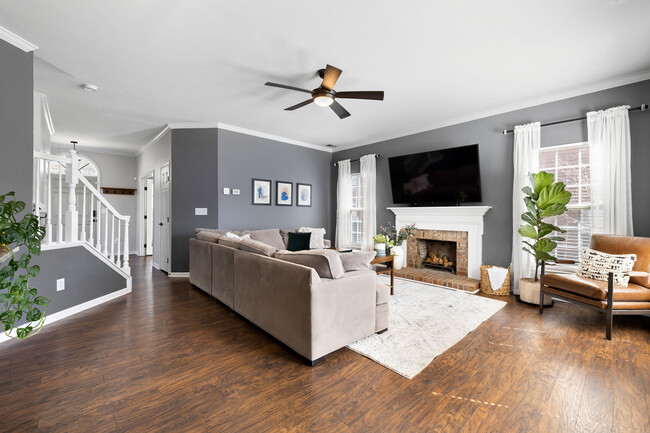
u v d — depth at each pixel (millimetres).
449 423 1517
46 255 2828
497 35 2439
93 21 2244
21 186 2510
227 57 2777
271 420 1539
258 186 5402
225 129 4961
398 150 5406
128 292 3918
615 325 2861
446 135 4711
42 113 3951
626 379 1921
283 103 3953
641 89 3129
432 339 2518
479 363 2127
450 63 2895
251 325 2846
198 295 3850
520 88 3475
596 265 2943
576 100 3541
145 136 5688
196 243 4102
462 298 3699
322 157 6496
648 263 2748
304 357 2125
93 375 1943
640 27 2330
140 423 1506
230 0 2021
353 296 2340
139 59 2814
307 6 2084
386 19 2232
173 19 2225
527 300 3500
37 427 1464
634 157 3164
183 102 3922
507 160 4086
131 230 7367
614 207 3213
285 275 2281
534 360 2170
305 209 6176
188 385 1844
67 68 2986
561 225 3729
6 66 2398
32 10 2115
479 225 4336
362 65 2928
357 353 2285
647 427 1487
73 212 3191
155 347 2361
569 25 2311
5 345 2359
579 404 1671
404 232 4762
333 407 1646
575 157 3621
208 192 4895
